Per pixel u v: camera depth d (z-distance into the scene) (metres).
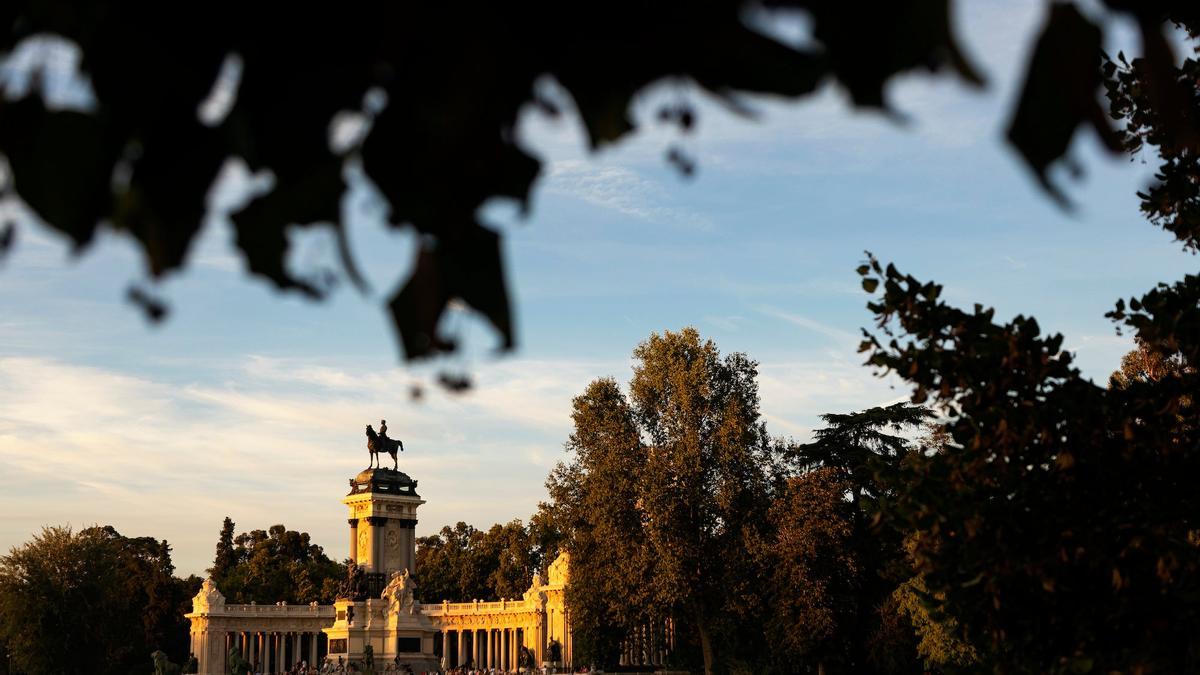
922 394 16.08
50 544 121.25
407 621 139.62
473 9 2.77
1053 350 15.49
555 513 83.12
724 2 2.76
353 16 2.72
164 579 163.12
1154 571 15.03
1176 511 15.22
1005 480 15.73
